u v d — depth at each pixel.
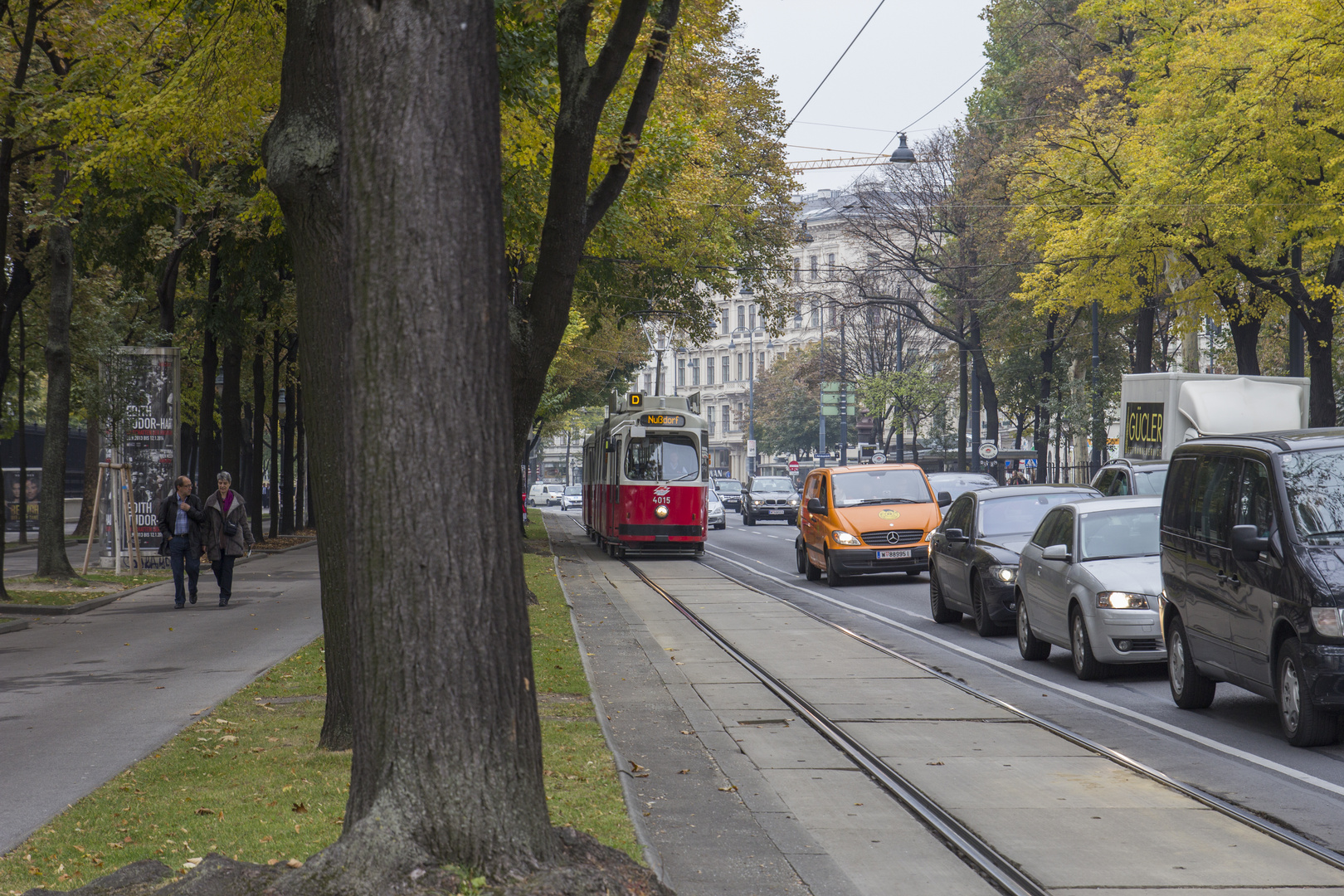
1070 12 52.66
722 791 9.10
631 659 16.17
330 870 5.17
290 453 49.78
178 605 23.09
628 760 10.01
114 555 30.73
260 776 8.88
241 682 13.88
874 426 83.62
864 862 7.38
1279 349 53.75
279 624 19.75
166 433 31.11
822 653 16.91
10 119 22.25
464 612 5.36
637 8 12.80
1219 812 8.45
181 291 40.50
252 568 32.66
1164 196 31.86
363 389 5.42
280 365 49.19
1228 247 32.31
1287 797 8.84
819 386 94.56
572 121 13.57
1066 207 37.62
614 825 7.44
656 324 68.44
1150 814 8.42
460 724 5.32
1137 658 13.80
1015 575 18.28
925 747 10.71
